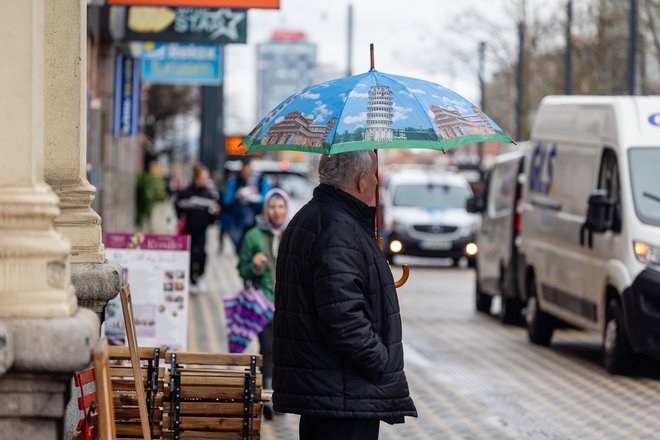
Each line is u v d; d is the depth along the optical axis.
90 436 10.47
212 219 39.78
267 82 174.62
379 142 9.78
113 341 18.84
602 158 25.14
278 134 10.23
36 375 8.76
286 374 9.84
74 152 12.49
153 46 41.25
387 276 9.91
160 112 102.12
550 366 25.30
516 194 32.34
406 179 56.12
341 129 9.80
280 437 17.30
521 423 19.03
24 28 8.86
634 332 23.02
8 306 8.72
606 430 18.52
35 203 8.81
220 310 34.34
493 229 34.44
